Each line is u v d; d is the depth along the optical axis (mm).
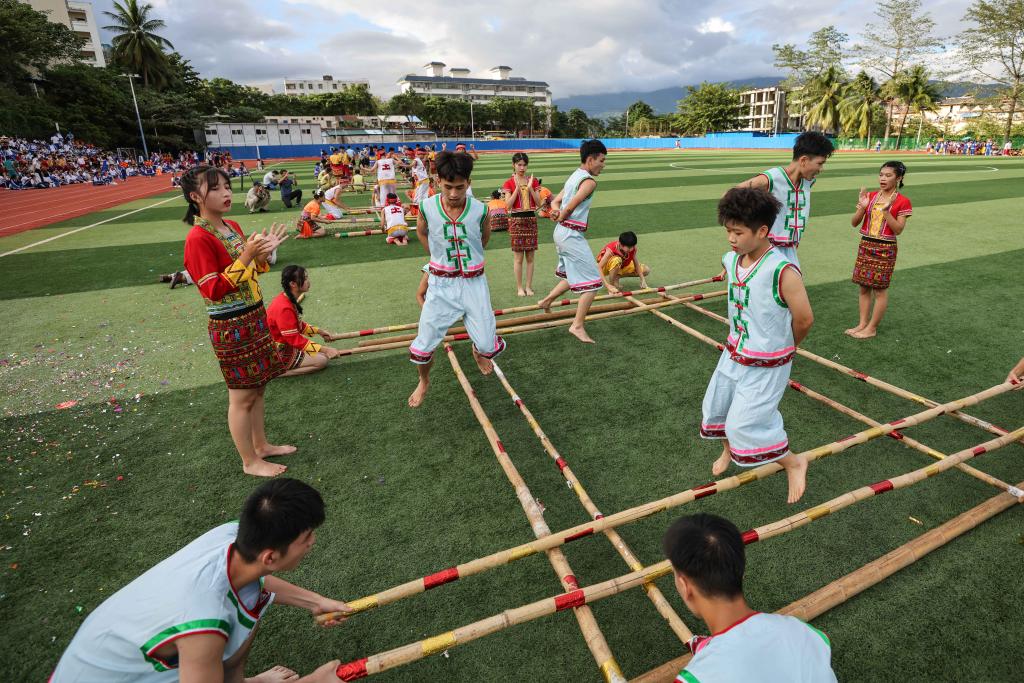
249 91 88812
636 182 22516
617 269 7039
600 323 6336
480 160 43000
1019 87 46719
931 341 5609
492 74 143250
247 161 55625
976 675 2311
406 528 3209
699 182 22141
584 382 4941
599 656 2201
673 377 4992
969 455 3244
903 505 3312
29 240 12469
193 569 1688
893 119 66000
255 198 15852
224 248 3291
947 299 6824
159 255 10641
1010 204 14398
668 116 95062
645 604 2711
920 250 9273
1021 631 2496
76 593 2789
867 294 5637
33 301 7605
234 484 3623
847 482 3533
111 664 1642
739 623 1567
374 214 15438
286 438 4145
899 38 55656
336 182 19672
